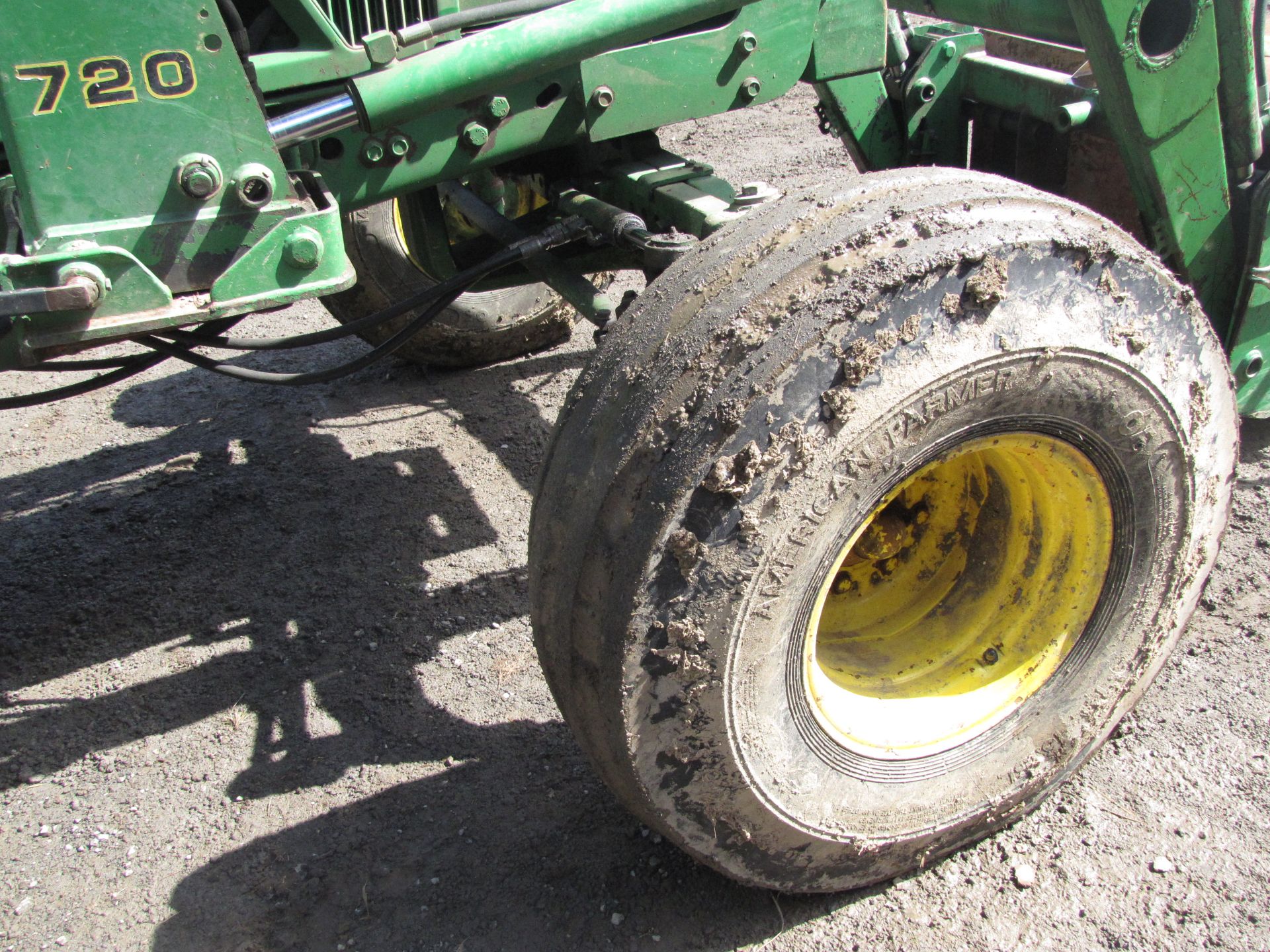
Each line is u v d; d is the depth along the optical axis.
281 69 2.47
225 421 4.50
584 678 1.92
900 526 2.50
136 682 3.14
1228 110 2.83
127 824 2.67
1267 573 3.25
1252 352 3.22
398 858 2.53
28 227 1.92
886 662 2.39
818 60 3.04
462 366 4.82
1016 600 2.38
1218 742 2.69
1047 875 2.38
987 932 2.27
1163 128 2.72
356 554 3.66
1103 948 2.22
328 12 2.71
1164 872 2.37
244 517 3.88
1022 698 2.33
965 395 1.88
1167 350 2.10
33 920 2.42
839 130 3.59
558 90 2.69
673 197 2.72
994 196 1.97
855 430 1.80
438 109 2.38
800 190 2.11
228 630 3.33
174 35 1.85
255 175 1.95
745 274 1.88
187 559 3.66
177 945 2.35
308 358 5.00
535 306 4.70
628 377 1.88
